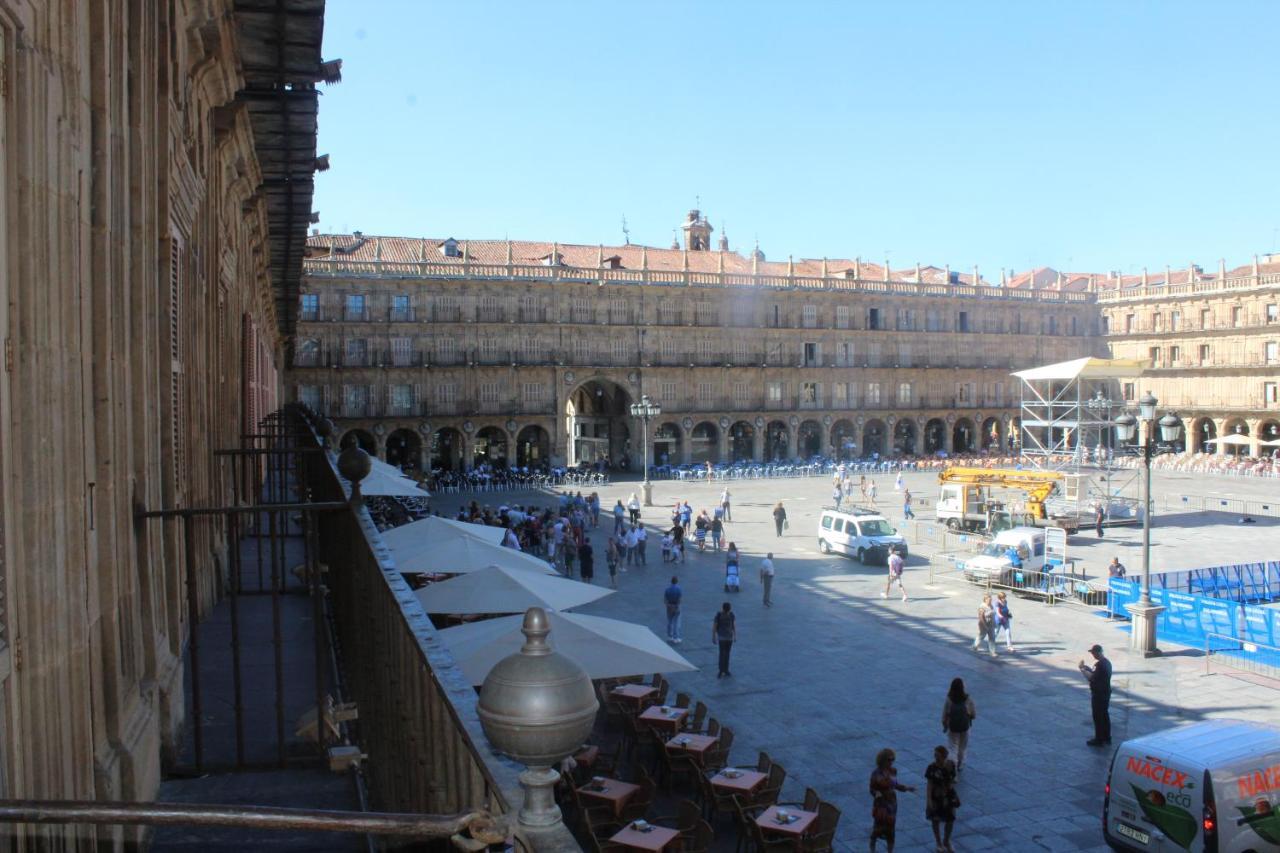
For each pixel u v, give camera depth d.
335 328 78.38
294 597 15.87
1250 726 14.57
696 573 38.09
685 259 89.88
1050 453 72.19
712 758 17.00
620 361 87.12
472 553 19.16
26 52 5.57
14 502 5.43
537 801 3.36
